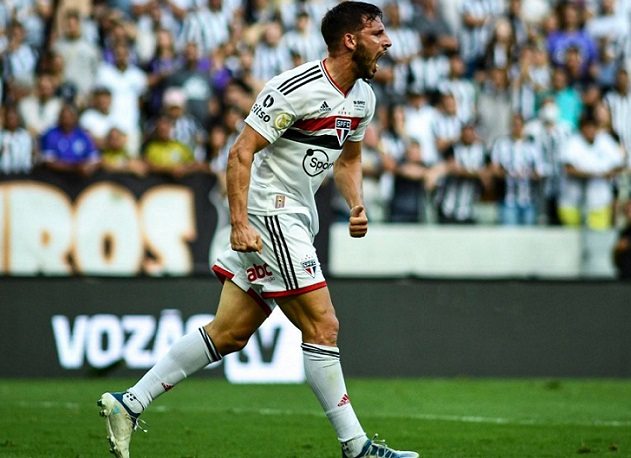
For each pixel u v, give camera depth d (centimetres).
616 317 3547
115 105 4006
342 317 3419
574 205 3575
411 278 3466
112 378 3297
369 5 1641
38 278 3284
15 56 4300
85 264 3306
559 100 4291
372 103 1716
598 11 4938
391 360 3438
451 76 4234
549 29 4772
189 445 2053
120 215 3322
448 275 3484
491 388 3158
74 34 4203
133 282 3322
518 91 4288
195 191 3362
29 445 2025
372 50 1611
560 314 3522
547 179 3584
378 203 3472
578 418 2531
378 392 3031
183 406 2686
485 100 4244
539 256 3528
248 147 1602
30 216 3281
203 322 3347
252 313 1681
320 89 1612
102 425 2306
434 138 3984
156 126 3644
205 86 3988
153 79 4047
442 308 3472
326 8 4638
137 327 3319
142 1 4528
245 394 2962
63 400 2762
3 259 3269
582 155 3812
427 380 3372
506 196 3538
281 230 1631
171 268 3344
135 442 2088
